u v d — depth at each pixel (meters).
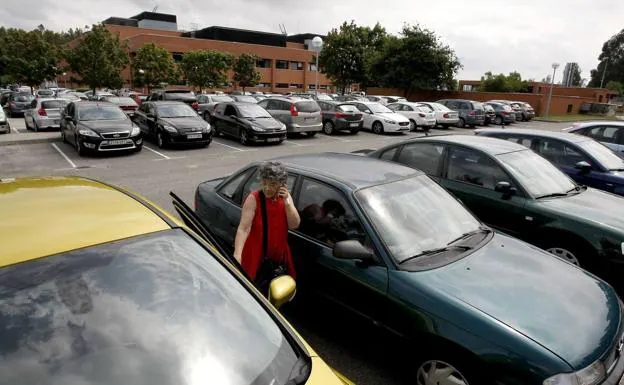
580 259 4.41
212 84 42.84
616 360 2.57
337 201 3.44
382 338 3.01
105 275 1.78
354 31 40.44
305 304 3.62
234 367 1.67
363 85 40.94
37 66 37.78
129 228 2.03
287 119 17.14
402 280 2.89
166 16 76.25
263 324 1.90
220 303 1.90
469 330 2.53
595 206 4.71
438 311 2.67
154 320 1.73
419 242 3.22
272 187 3.05
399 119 19.78
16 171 10.36
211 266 2.06
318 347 3.50
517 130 7.54
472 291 2.76
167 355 1.64
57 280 1.69
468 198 5.25
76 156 12.39
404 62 34.66
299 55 62.56
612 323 2.67
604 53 99.62
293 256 3.62
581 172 6.45
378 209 3.32
